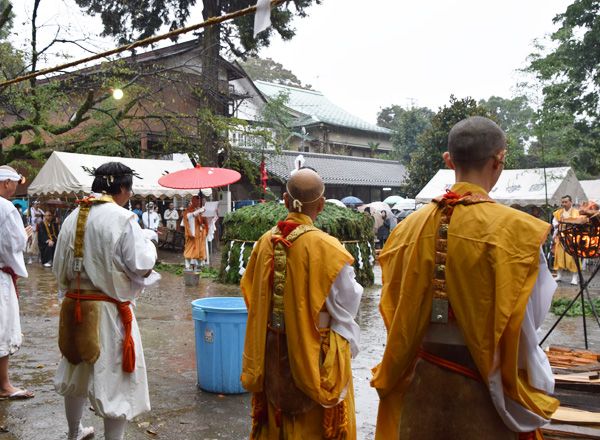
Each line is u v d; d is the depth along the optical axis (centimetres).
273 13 1662
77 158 1429
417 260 191
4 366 432
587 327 743
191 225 1305
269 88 3891
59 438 361
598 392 327
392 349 195
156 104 1731
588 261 1377
